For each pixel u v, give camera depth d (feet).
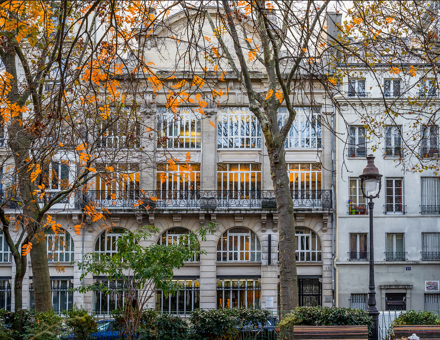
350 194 93.15
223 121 95.14
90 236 92.32
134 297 47.11
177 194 93.56
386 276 91.45
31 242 43.52
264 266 92.89
